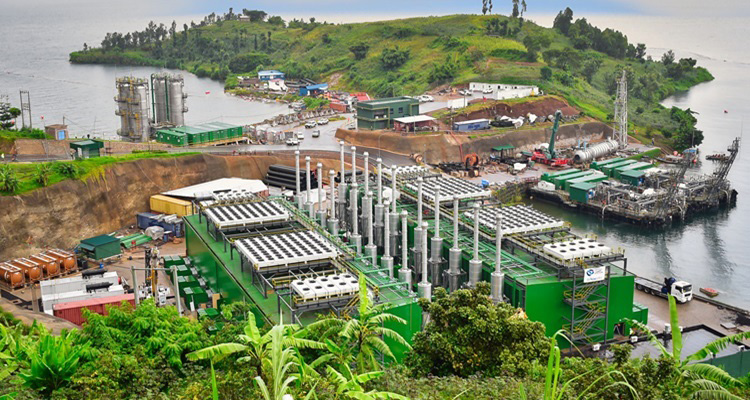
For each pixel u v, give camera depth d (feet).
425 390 202.90
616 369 203.62
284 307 305.73
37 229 503.20
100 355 213.25
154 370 219.00
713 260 552.00
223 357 190.29
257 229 413.59
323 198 599.57
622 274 364.17
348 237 465.47
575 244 362.33
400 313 297.94
